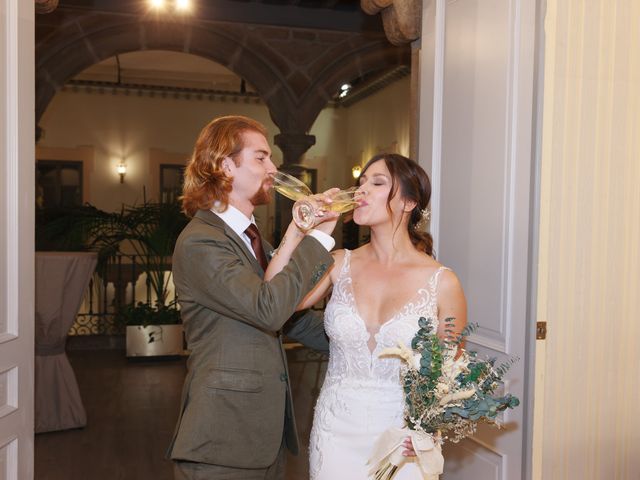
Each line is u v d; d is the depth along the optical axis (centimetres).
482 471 264
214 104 1410
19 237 235
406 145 1162
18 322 235
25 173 239
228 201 200
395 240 216
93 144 1362
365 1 345
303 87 856
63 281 473
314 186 1475
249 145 198
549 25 238
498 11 259
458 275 282
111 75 1324
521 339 244
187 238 192
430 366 170
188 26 809
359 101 1413
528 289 242
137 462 432
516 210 247
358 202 209
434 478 201
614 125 269
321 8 848
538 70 240
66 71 784
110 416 531
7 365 228
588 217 266
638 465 275
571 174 263
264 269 207
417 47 347
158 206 834
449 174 290
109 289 1051
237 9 821
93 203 1368
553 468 265
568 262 264
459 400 170
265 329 184
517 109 247
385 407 202
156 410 549
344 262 221
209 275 185
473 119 274
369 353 207
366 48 860
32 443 244
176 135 1396
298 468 418
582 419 269
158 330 735
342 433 205
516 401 169
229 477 193
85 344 805
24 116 238
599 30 264
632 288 273
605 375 271
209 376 193
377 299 210
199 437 189
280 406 200
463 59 282
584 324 268
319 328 238
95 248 850
